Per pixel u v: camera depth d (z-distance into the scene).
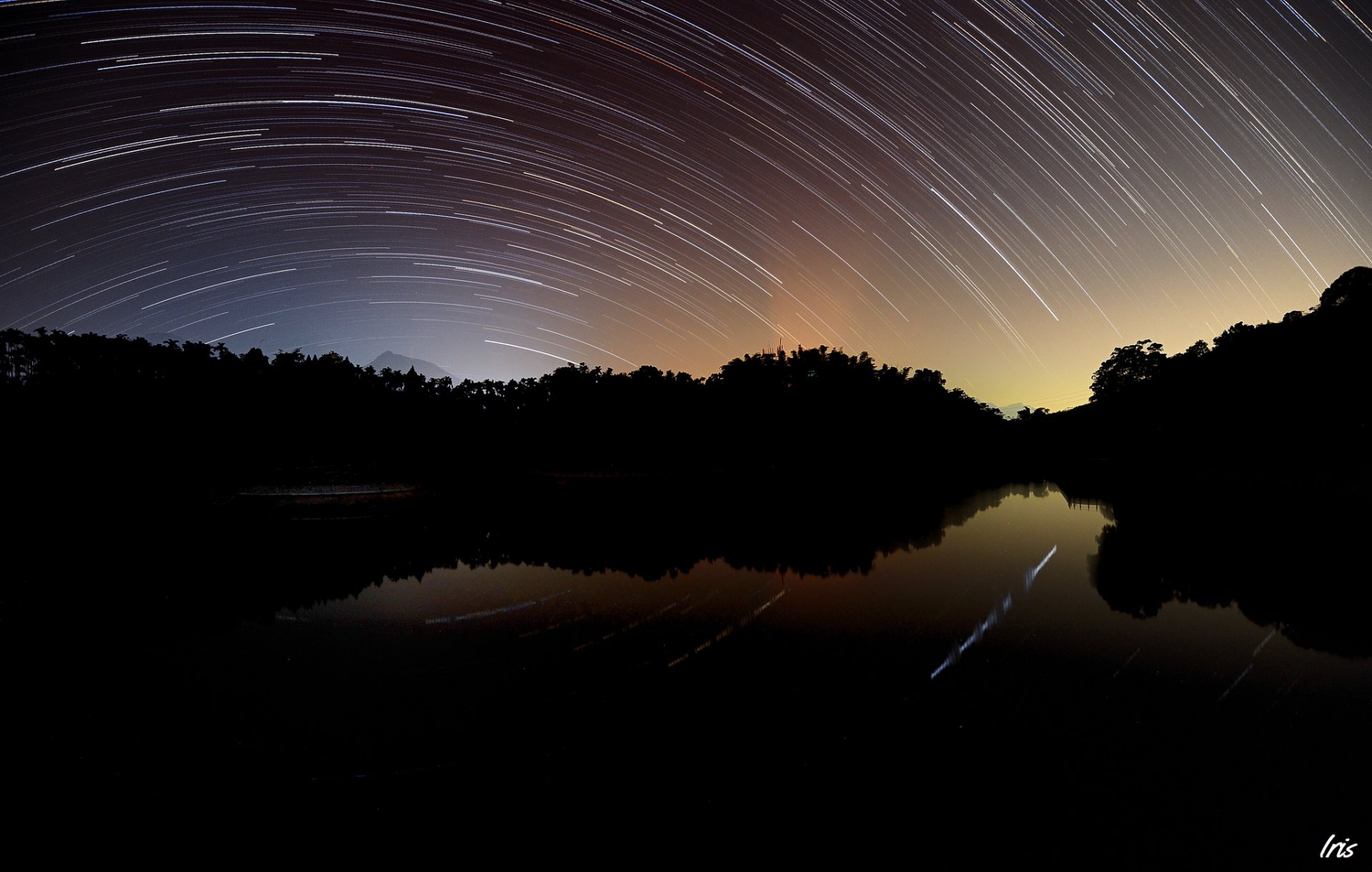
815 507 22.23
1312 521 15.72
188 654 7.93
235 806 4.47
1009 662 6.93
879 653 7.36
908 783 4.49
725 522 18.89
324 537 16.70
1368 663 6.52
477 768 4.93
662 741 5.28
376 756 5.19
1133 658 6.91
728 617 9.10
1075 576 11.02
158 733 5.74
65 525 17.70
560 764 4.94
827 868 3.59
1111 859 3.62
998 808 4.14
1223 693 5.92
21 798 4.63
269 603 10.39
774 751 5.03
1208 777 4.46
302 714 6.09
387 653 7.91
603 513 21.06
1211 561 11.87
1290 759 4.68
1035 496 24.70
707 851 3.77
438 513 21.05
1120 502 21.67
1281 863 3.57
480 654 7.78
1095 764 4.68
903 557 13.34
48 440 23.25
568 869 3.66
